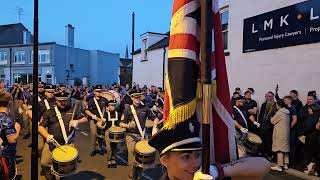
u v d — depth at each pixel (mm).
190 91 1977
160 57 22516
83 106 13555
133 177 7992
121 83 34812
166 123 2039
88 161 10719
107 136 9875
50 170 6754
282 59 11859
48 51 47562
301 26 11086
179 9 2008
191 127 1960
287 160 9719
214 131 2115
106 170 9664
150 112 8633
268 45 12469
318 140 9055
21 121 14984
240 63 13961
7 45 50219
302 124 9453
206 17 1822
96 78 53500
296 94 10508
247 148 8023
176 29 2014
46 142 6875
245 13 13695
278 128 9719
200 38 1928
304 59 10984
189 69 1982
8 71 50469
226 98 2131
